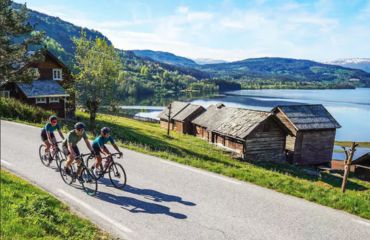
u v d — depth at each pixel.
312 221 8.30
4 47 36.44
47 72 47.97
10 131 21.34
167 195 10.15
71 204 9.36
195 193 10.34
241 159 31.36
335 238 7.39
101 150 10.70
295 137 36.53
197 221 8.27
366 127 89.06
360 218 8.52
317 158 37.97
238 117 37.25
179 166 13.78
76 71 41.03
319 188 11.03
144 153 16.59
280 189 10.77
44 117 33.22
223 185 11.20
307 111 38.44
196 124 51.25
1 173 11.75
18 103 32.25
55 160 13.27
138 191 10.51
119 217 8.50
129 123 55.81
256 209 9.06
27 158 14.46
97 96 39.00
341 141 66.50
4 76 37.41
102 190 10.61
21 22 38.06
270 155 34.22
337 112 129.12
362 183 26.19
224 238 7.39
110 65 39.78
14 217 7.84
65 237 7.16
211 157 24.00
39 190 10.27
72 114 49.97
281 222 8.22
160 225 8.04
